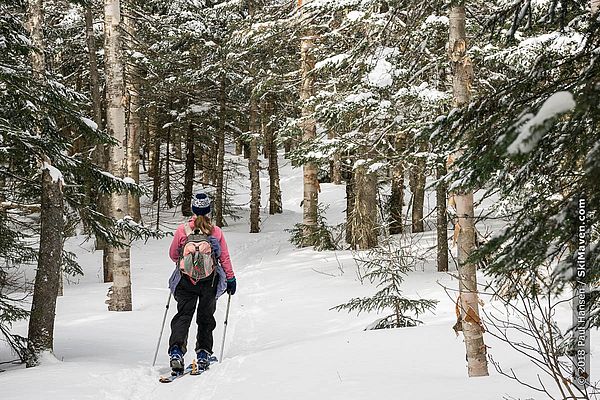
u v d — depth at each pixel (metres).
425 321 9.68
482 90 10.34
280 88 20.44
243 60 23.47
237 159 49.34
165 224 28.45
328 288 13.42
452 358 6.36
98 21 20.81
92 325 10.34
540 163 3.23
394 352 6.74
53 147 7.75
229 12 23.33
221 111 27.52
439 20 10.29
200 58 25.25
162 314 11.67
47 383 5.82
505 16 4.66
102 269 19.73
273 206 33.12
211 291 7.18
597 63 3.01
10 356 8.19
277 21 16.98
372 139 13.80
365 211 17.47
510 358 6.25
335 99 13.23
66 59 22.14
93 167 8.48
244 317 11.09
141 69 20.77
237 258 20.44
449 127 3.77
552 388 4.89
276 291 13.77
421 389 5.12
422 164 12.48
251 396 5.37
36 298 7.29
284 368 6.31
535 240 2.83
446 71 11.90
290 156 14.44
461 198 5.70
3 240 10.30
